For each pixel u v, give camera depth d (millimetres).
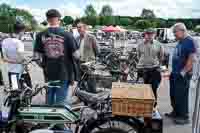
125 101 3982
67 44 5090
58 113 3979
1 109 4113
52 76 5094
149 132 4055
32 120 3979
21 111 3979
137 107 3971
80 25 8156
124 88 4578
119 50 14492
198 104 3871
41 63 5219
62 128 4012
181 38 6137
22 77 6258
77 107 4281
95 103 4293
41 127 3988
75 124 4129
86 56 8172
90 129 4129
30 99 4156
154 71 6914
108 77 6844
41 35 5121
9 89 4168
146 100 3941
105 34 34781
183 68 6133
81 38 8180
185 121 6141
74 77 5270
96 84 6492
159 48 6941
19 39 6527
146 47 6934
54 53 5051
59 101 5031
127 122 4078
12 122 4012
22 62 6527
